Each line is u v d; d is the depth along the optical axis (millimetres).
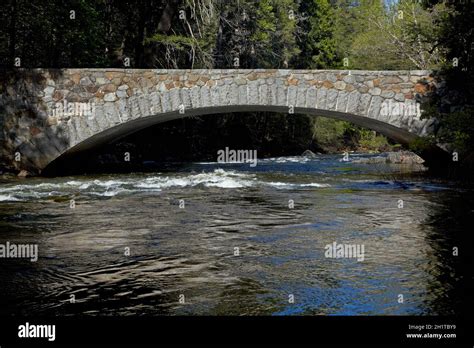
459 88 17297
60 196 12891
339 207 11352
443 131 17281
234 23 33969
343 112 17328
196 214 10414
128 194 13344
